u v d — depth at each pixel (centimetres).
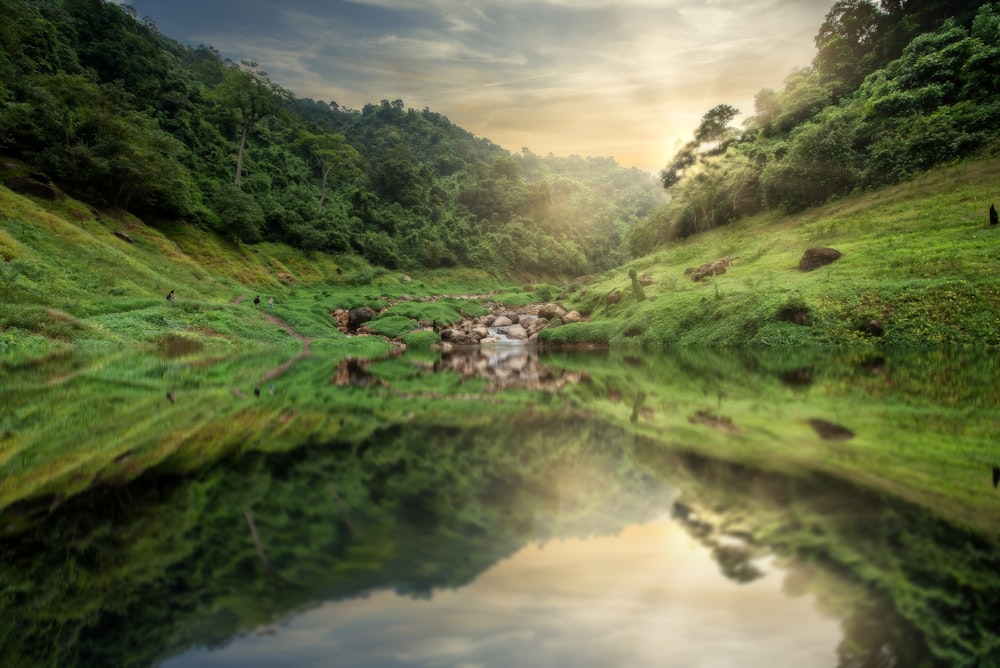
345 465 322
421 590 145
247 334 2633
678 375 1040
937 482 253
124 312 2336
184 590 149
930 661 105
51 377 1000
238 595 145
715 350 1925
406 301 4788
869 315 1909
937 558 159
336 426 491
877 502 219
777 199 4222
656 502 226
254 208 4612
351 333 3681
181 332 2316
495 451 358
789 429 427
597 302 3884
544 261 9062
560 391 804
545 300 5838
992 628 117
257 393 795
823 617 125
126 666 107
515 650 111
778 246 3369
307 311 3556
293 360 1691
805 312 2023
